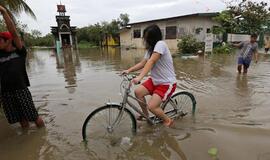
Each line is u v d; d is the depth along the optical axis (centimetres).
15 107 447
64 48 3759
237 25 2409
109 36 4097
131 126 435
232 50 2077
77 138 433
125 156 374
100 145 405
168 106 485
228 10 2417
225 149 380
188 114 520
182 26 2533
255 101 610
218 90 727
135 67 433
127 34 3431
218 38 2341
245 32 2497
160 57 404
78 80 954
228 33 2383
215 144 396
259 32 2502
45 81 960
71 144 412
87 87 816
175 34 2619
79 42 4747
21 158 379
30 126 492
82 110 579
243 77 923
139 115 468
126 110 424
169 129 455
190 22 2448
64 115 548
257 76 939
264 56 1728
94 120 414
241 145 390
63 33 4084
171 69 425
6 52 426
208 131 444
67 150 394
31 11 990
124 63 1495
